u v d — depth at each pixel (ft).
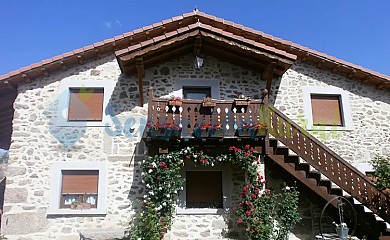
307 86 35.06
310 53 34.60
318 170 28.68
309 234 30.99
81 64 33.27
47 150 30.73
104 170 30.73
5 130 40.60
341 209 25.52
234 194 31.27
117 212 29.86
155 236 27.40
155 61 33.73
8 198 29.27
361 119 34.73
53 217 29.30
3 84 31.17
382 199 27.89
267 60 32.09
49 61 31.50
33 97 31.89
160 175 28.73
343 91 35.29
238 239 29.78
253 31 34.04
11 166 29.96
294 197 30.01
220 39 31.04
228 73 34.60
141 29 33.01
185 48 33.78
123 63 30.50
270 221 28.25
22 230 28.76
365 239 28.07
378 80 35.04
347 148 33.68
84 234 27.50
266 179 31.94
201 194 31.48
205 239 29.55
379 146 34.14
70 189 30.35
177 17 33.63
